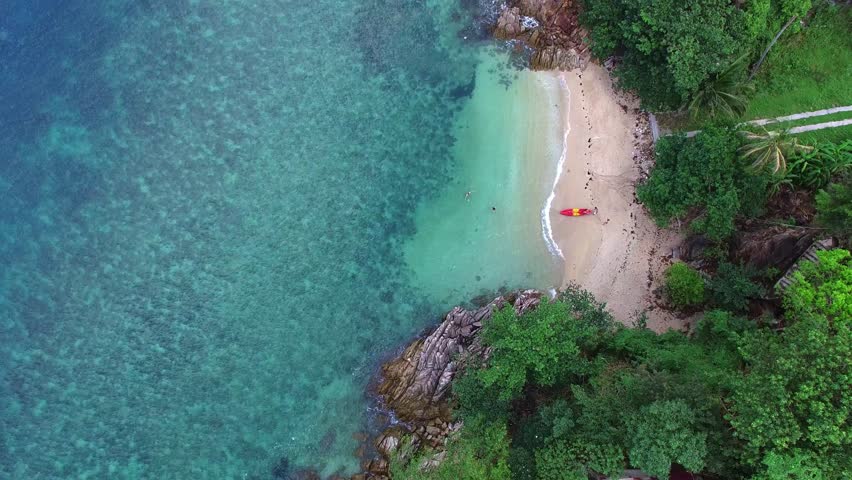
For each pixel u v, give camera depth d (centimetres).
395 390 4012
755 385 2616
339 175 4419
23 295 4300
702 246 3856
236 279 4306
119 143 4481
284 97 4538
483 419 3478
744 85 3744
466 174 4362
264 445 4097
